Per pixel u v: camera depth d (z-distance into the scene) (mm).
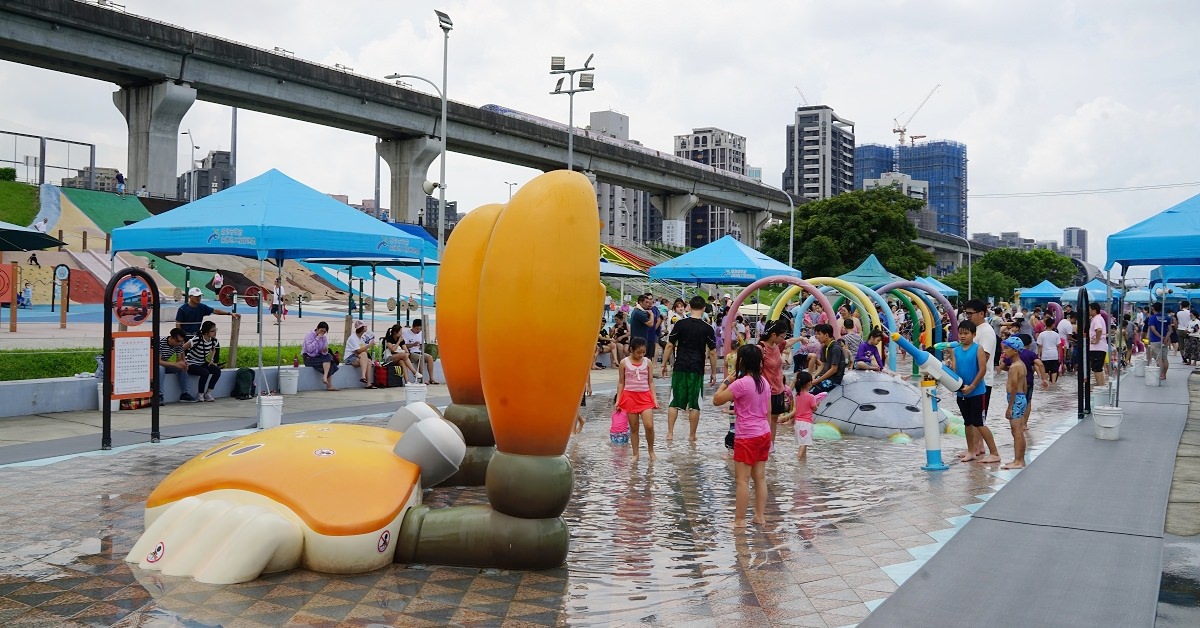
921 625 5148
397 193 63344
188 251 14227
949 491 8953
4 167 44031
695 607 5473
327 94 54312
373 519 5984
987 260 105062
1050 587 5828
